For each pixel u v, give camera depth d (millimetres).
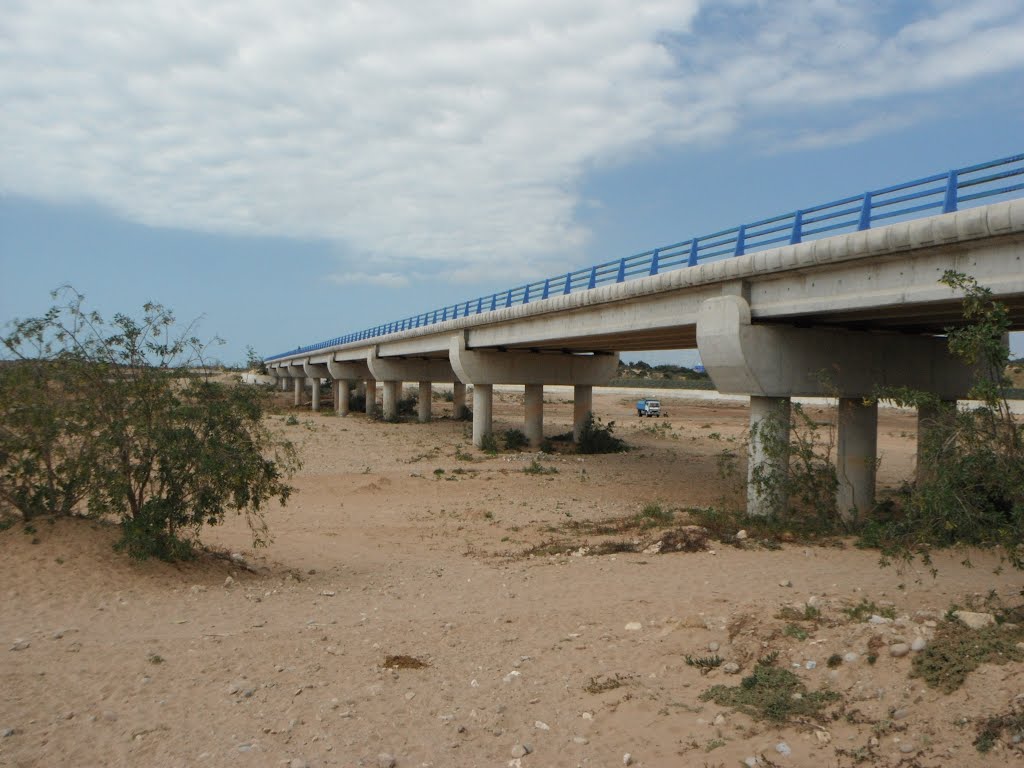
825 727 6188
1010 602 9938
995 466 9141
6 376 12531
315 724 6805
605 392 97812
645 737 6453
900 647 7156
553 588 12375
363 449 37531
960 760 5246
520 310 31828
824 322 18359
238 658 8570
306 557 15711
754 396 18781
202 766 5969
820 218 16156
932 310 15508
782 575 12547
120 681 7723
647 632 9406
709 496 24719
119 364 12734
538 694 7574
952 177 13031
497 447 38438
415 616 10688
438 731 6711
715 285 19438
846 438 19312
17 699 7086
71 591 10906
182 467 12617
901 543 11000
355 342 60375
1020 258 11992
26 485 12867
